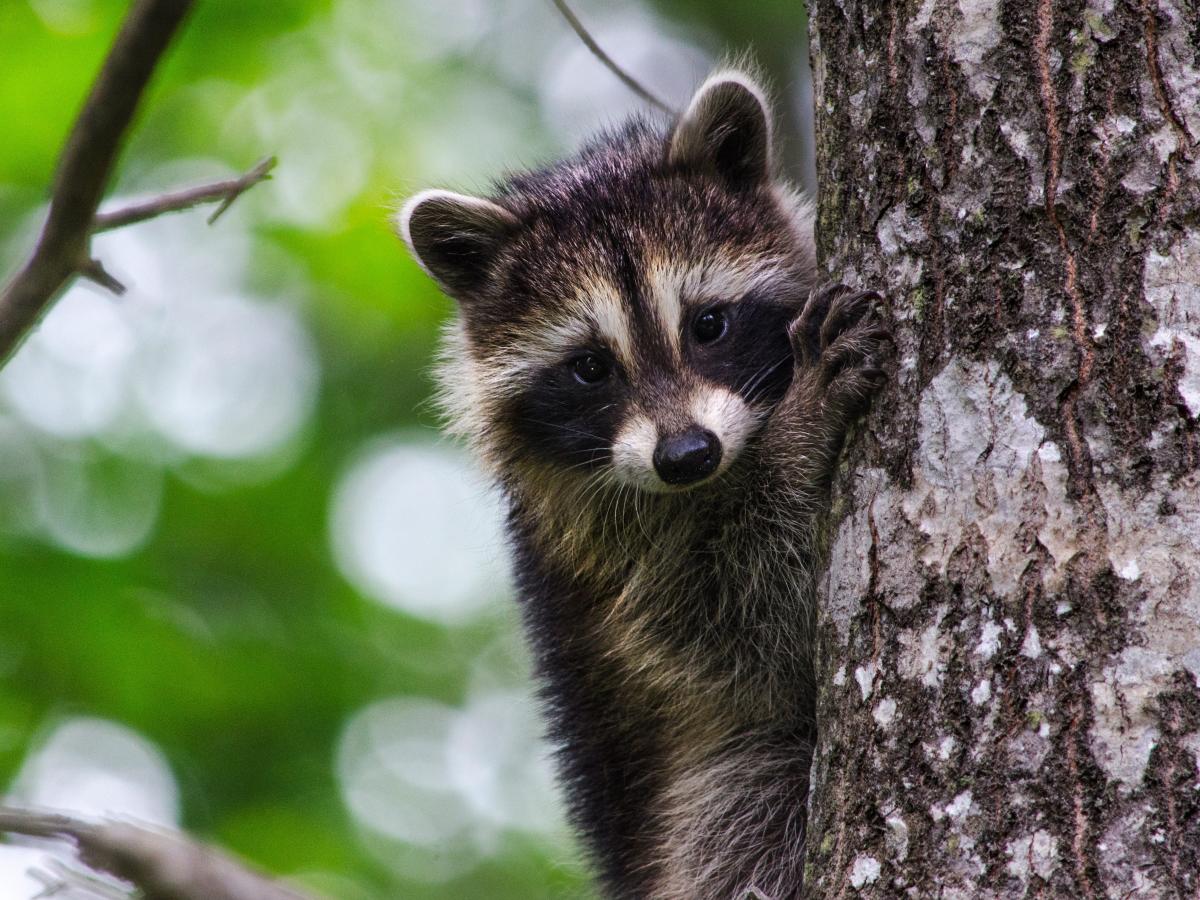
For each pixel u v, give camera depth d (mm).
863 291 6332
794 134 18703
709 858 9211
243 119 16422
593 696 9836
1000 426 5699
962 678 5582
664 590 9305
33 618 13391
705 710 9266
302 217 16219
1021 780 5336
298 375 16797
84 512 14961
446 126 17406
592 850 10180
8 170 15375
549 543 9938
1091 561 5414
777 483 8383
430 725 15500
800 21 19109
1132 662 5273
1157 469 5422
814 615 8531
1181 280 5531
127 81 4555
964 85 5945
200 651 13914
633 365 9383
